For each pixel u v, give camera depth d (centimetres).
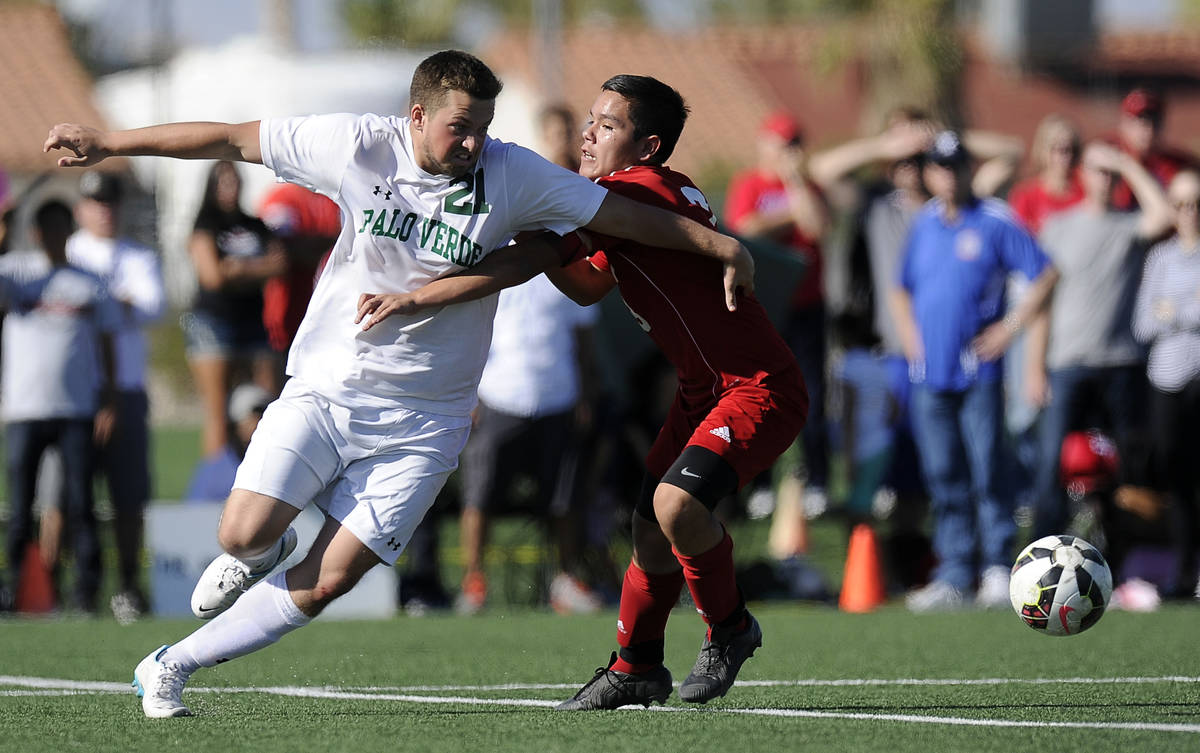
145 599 3747
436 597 3797
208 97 11062
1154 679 2300
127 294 3831
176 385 10356
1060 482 3878
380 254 1842
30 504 3656
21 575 3675
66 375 3594
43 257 3609
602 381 3881
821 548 5062
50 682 2322
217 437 3891
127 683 2309
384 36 13062
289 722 1831
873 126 9781
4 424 3650
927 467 3750
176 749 1616
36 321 3591
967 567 3741
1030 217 4322
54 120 11456
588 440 3806
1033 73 12794
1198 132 12531
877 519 4444
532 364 3653
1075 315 3856
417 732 1734
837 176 4631
